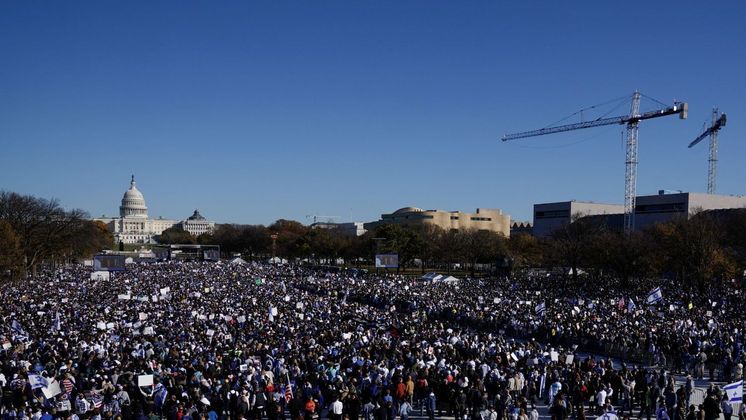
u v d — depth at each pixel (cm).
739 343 5100
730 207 18550
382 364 3828
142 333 5062
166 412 2845
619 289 10581
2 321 5609
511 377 3641
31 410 2777
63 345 4169
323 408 3353
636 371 4069
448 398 3481
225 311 6581
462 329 6325
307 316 6481
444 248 17288
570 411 3528
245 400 2989
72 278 11938
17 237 11431
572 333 5759
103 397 3042
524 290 10369
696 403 3950
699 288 10081
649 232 13100
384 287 10525
